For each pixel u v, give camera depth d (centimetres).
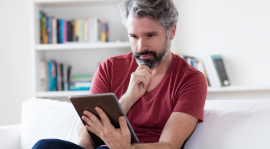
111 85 139
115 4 274
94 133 109
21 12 288
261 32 253
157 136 128
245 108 135
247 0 254
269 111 123
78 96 98
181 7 265
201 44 262
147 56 125
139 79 125
